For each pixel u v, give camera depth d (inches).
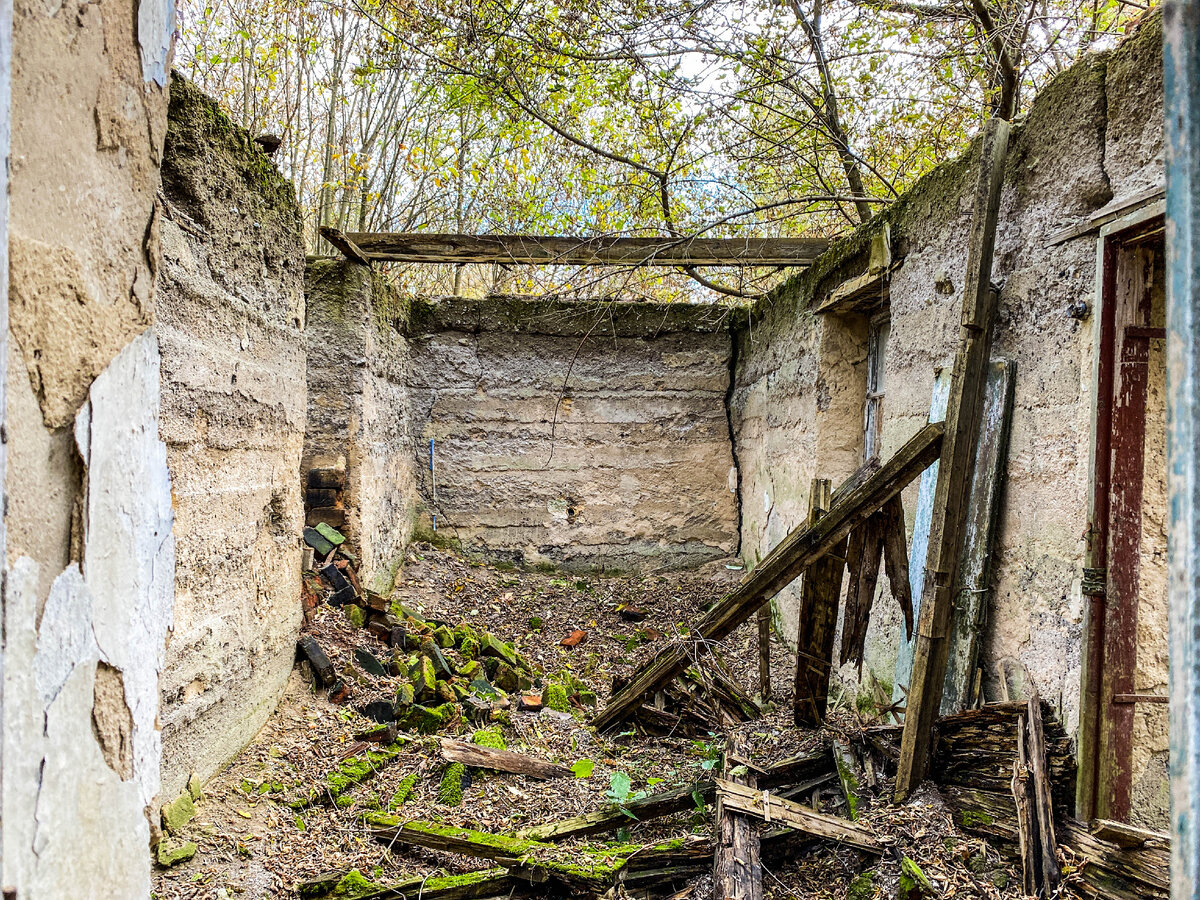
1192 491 26.5
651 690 155.3
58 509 45.1
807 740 136.5
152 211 56.1
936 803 99.3
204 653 103.3
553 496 273.6
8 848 39.1
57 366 44.8
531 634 225.6
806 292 200.2
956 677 109.0
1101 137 89.7
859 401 188.9
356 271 193.8
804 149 241.6
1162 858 76.3
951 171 125.9
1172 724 26.7
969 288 108.7
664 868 101.6
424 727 141.6
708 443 279.9
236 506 114.3
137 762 54.6
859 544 132.0
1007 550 105.3
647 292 323.0
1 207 37.5
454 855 105.0
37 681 42.3
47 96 43.1
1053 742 90.2
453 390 269.6
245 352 116.8
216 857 92.0
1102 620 85.4
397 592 226.2
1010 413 106.3
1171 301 27.1
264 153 127.6
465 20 215.5
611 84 233.9
